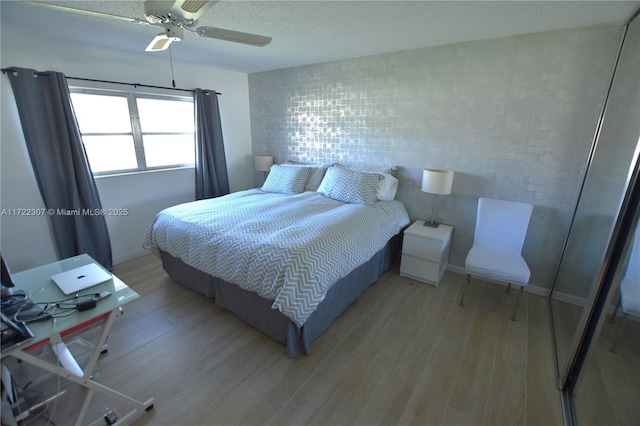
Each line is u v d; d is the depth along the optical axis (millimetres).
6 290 1379
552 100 2271
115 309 1355
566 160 2303
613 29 1988
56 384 1605
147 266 3119
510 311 2344
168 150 3615
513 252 2436
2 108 2361
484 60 2482
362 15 1980
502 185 2617
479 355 1877
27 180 2549
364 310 2350
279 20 2088
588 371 1471
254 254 1908
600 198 1997
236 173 4391
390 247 2969
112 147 3102
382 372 1738
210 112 3791
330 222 2303
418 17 2004
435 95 2777
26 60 2418
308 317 1770
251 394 1587
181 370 1744
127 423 1417
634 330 1238
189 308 2363
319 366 1779
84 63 2727
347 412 1489
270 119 4152
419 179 3057
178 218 2484
